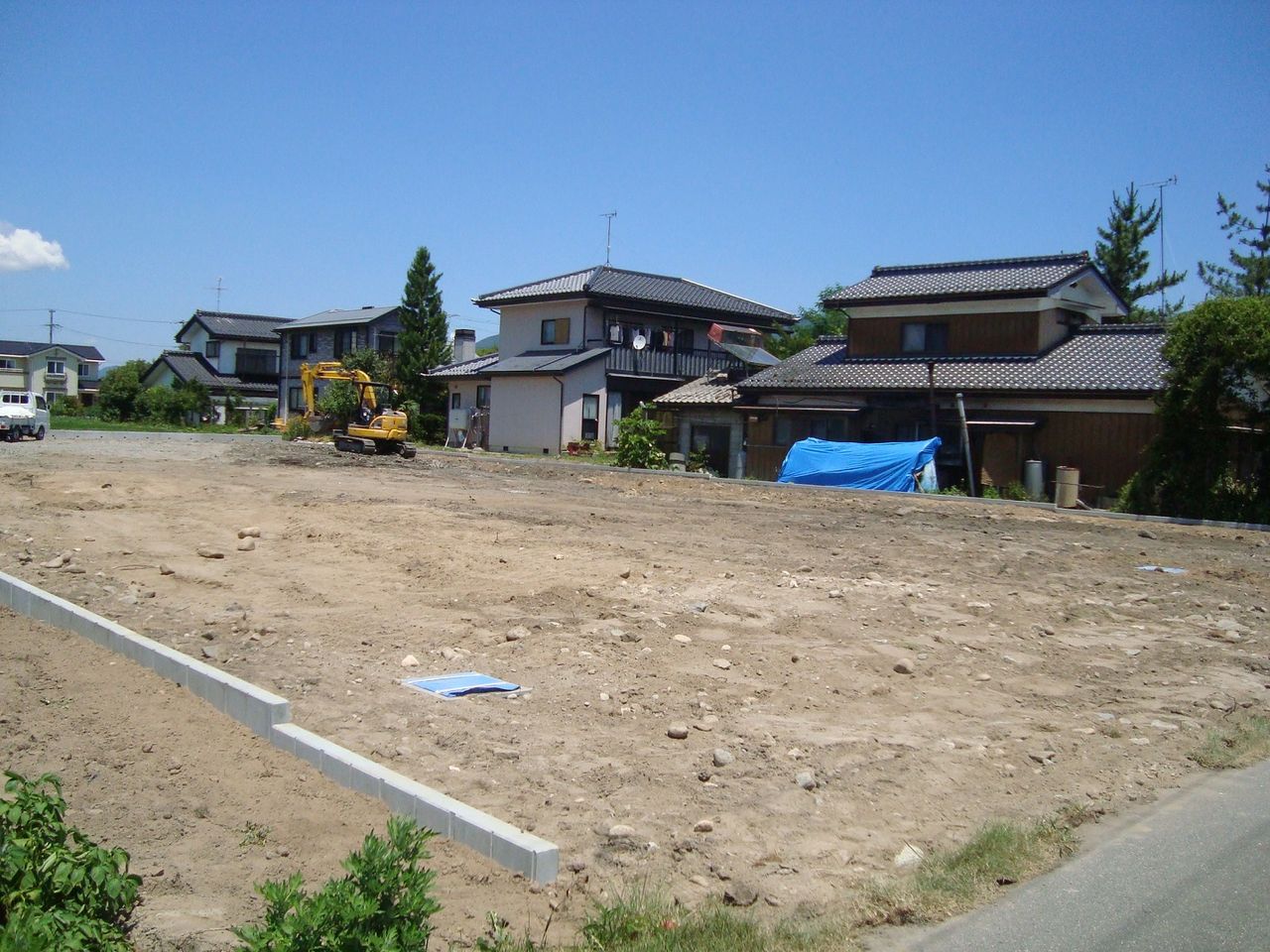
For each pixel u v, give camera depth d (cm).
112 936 389
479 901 461
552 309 4256
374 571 1166
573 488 2362
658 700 743
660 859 515
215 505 1683
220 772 577
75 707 657
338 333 5628
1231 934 460
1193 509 2162
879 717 743
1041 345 2920
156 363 6550
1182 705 808
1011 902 491
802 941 443
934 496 2367
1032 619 1074
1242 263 4209
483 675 777
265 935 365
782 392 3148
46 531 1358
